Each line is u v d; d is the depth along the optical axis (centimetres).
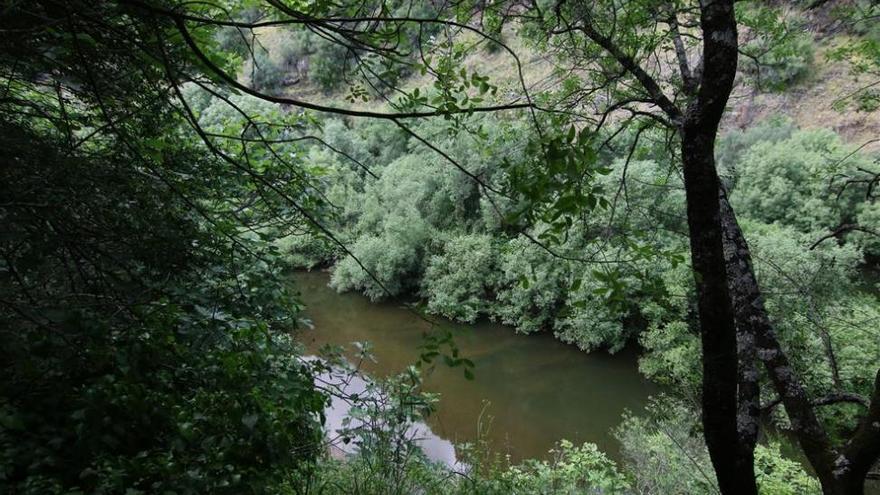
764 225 1789
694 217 288
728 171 729
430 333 189
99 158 287
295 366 296
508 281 2178
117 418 211
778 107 2672
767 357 363
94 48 216
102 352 215
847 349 910
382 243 2538
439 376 1845
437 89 190
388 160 3088
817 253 1192
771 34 554
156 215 305
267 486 230
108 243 285
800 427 341
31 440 199
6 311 232
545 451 1420
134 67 251
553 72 584
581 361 1941
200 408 226
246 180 346
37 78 262
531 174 154
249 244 359
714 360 297
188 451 218
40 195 241
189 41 135
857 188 1838
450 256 2470
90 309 250
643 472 911
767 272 1083
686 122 279
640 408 1622
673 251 219
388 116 149
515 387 1775
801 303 859
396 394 348
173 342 241
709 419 307
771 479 802
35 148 248
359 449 369
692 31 620
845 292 1108
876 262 1941
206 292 294
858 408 865
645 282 203
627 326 1894
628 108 450
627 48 514
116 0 138
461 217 2658
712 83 265
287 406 242
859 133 2428
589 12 454
